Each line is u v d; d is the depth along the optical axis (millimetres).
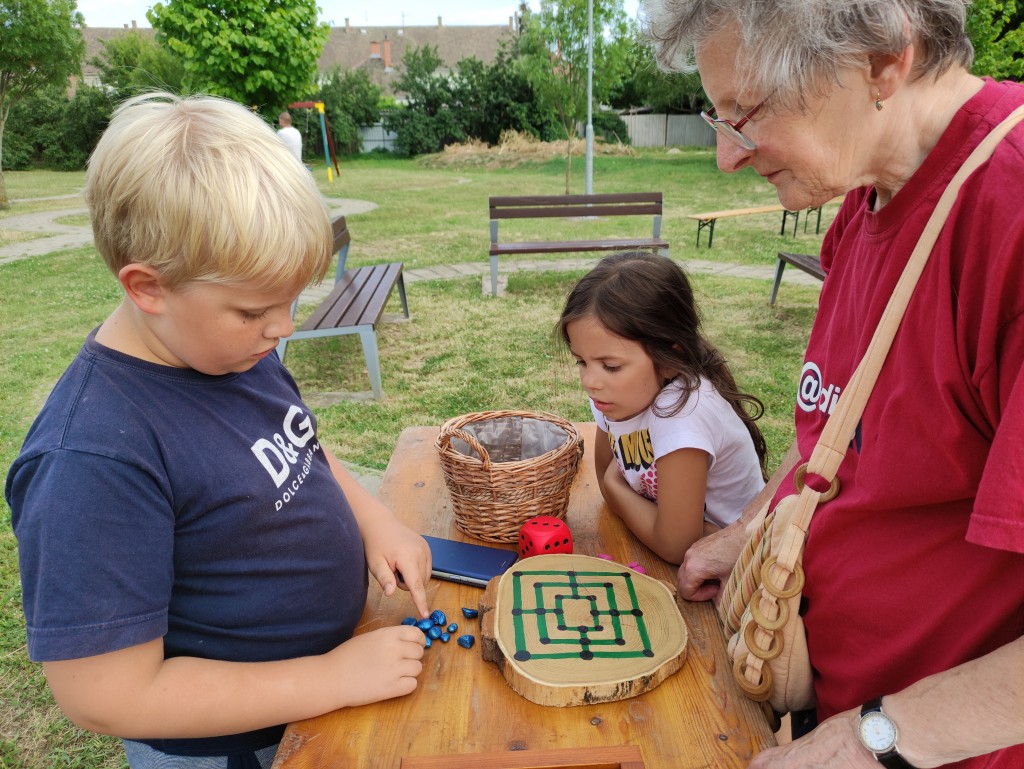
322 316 4668
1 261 9094
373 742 1064
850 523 1023
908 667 1010
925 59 864
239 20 8797
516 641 1207
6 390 4840
